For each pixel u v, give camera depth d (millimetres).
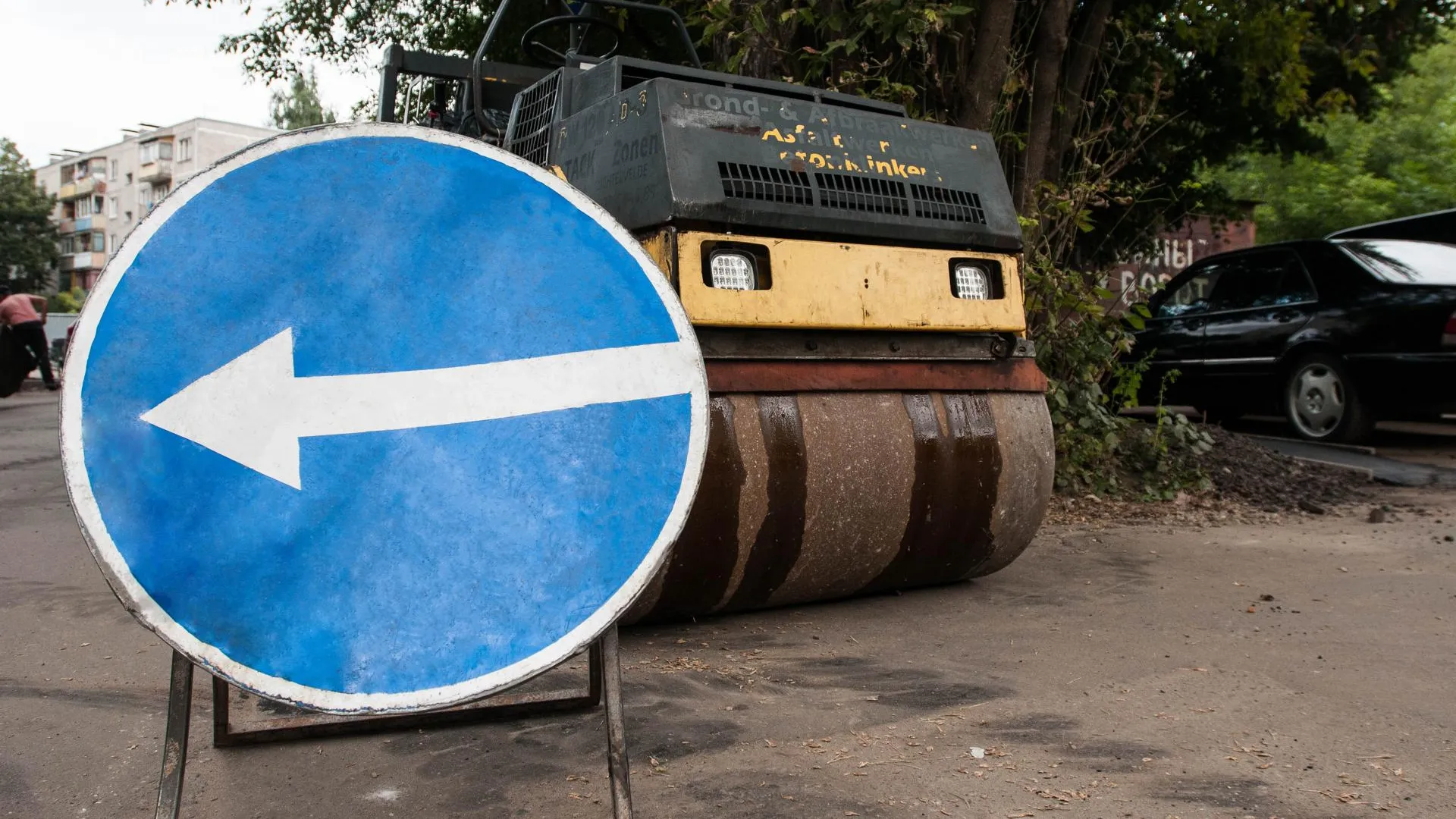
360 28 15836
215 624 1874
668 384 2148
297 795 2629
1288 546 5613
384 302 2039
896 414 4164
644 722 3078
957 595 4590
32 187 84562
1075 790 2613
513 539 2029
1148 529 6098
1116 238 13328
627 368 2131
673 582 3822
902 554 4281
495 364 2070
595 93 4203
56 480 8094
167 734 2035
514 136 4793
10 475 8391
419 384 2027
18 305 17703
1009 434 4441
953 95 7297
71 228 107438
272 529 1924
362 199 2066
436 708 1951
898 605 4418
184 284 1940
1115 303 8227
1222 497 6922
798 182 3945
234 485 1916
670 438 2137
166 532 1867
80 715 3201
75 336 1861
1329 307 9375
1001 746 2891
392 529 1979
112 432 1861
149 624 1842
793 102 4082
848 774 2713
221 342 1941
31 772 2785
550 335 2104
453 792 2635
